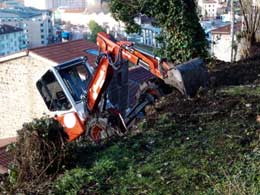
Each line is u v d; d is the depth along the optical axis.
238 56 16.83
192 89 9.31
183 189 5.55
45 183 6.14
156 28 13.99
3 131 19.39
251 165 5.83
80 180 5.98
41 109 18.66
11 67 18.64
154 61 9.45
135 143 7.02
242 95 8.91
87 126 9.12
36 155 6.38
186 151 6.55
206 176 5.73
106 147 7.18
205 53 13.24
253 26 15.81
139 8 13.74
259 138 6.66
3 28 59.47
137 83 17.73
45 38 69.19
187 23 12.90
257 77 10.81
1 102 19.25
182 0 12.85
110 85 9.90
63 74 10.12
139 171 6.10
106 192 5.71
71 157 6.54
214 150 6.47
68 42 20.84
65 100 9.75
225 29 23.02
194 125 7.59
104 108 9.34
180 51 13.04
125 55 9.57
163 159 6.41
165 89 9.82
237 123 7.41
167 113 8.21
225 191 5.20
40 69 18.31
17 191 6.08
